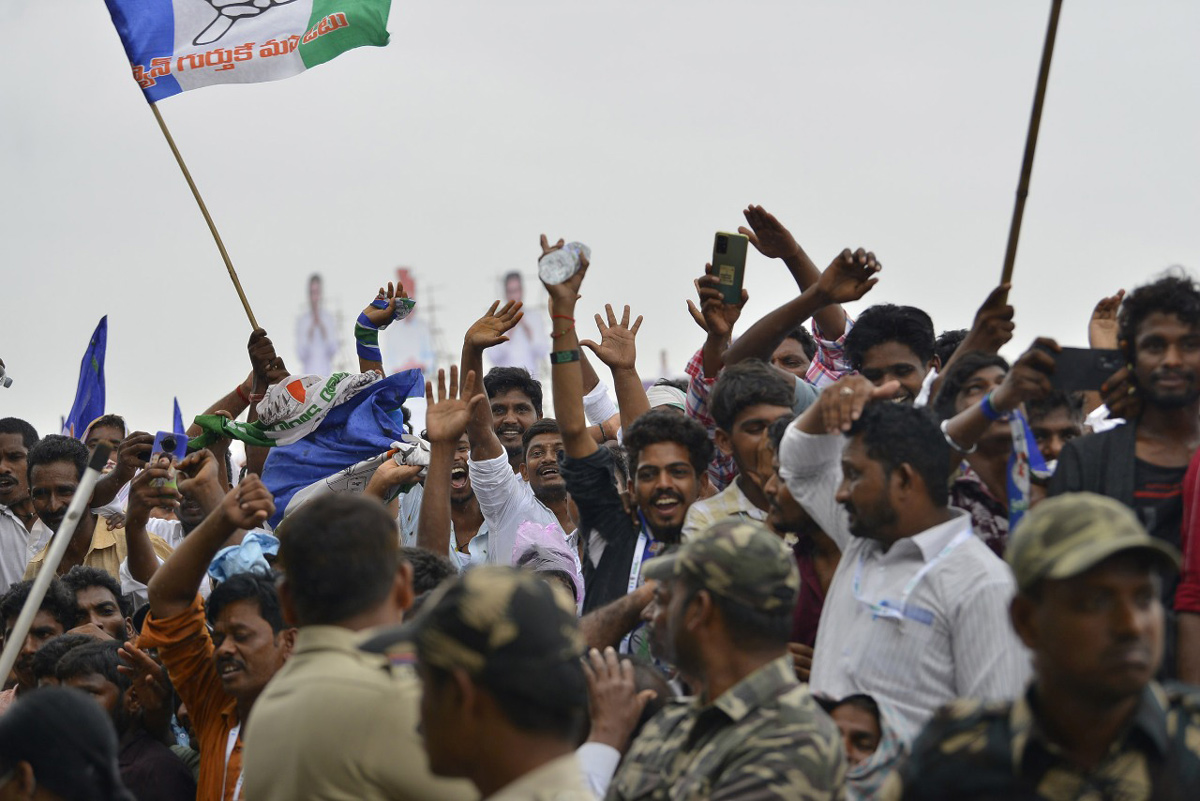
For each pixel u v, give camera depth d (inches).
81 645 225.8
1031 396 164.7
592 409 316.2
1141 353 162.7
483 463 259.8
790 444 172.1
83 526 302.2
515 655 103.6
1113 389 167.2
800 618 181.9
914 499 152.5
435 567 189.3
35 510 310.7
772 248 257.4
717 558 128.3
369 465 282.2
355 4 308.7
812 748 121.2
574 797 103.5
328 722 136.2
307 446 290.2
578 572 250.4
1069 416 203.2
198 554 187.6
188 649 197.0
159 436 241.1
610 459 225.9
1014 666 142.7
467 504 296.5
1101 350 167.8
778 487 181.3
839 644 156.9
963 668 145.6
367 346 307.3
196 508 283.1
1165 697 110.0
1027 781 107.0
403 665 139.6
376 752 135.1
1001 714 110.0
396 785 134.7
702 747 127.5
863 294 223.0
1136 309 164.6
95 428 342.6
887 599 151.9
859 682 152.2
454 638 104.3
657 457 201.9
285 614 154.0
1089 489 164.9
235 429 291.3
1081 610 102.3
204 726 199.5
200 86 309.7
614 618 178.4
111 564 305.7
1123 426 167.2
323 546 143.1
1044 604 104.5
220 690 200.1
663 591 154.6
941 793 109.1
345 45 309.4
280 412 288.0
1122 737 106.5
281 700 141.1
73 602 257.4
